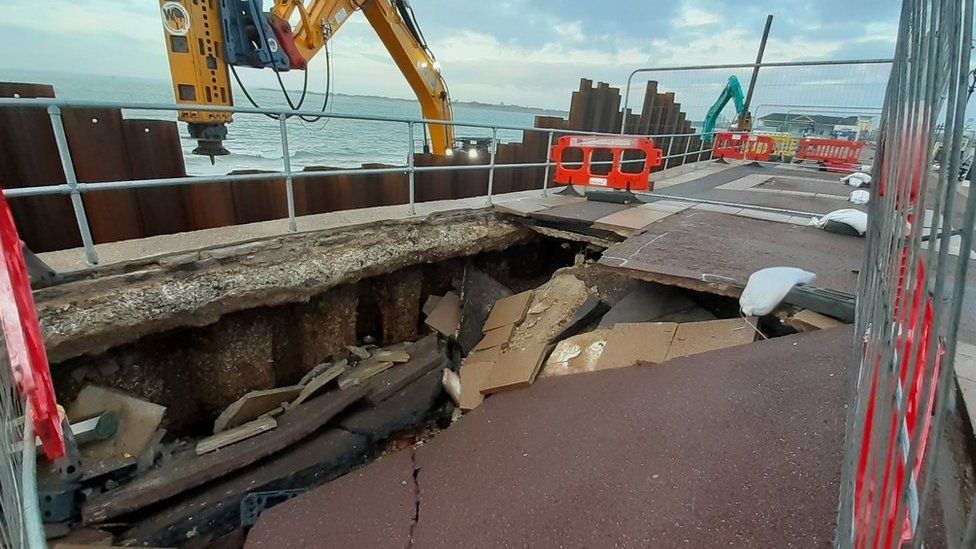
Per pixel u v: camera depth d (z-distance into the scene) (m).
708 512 1.62
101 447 2.80
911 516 0.73
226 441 3.15
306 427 3.38
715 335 2.66
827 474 1.60
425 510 2.14
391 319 4.60
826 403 1.89
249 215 4.14
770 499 1.59
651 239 3.87
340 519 2.24
